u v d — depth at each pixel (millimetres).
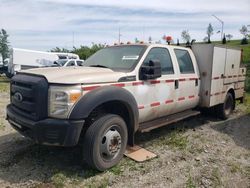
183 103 6242
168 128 6766
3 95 12680
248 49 32438
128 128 4930
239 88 8703
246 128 7117
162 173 4422
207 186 4094
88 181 4082
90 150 4164
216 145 5785
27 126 4156
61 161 4707
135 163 4703
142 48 5414
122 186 4004
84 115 4000
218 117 7902
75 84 4051
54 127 3961
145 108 5160
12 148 5242
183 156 5090
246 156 5277
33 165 4543
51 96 4043
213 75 6930
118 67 5160
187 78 6289
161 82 5492
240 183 4238
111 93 4320
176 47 6223
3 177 4141
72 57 26109
